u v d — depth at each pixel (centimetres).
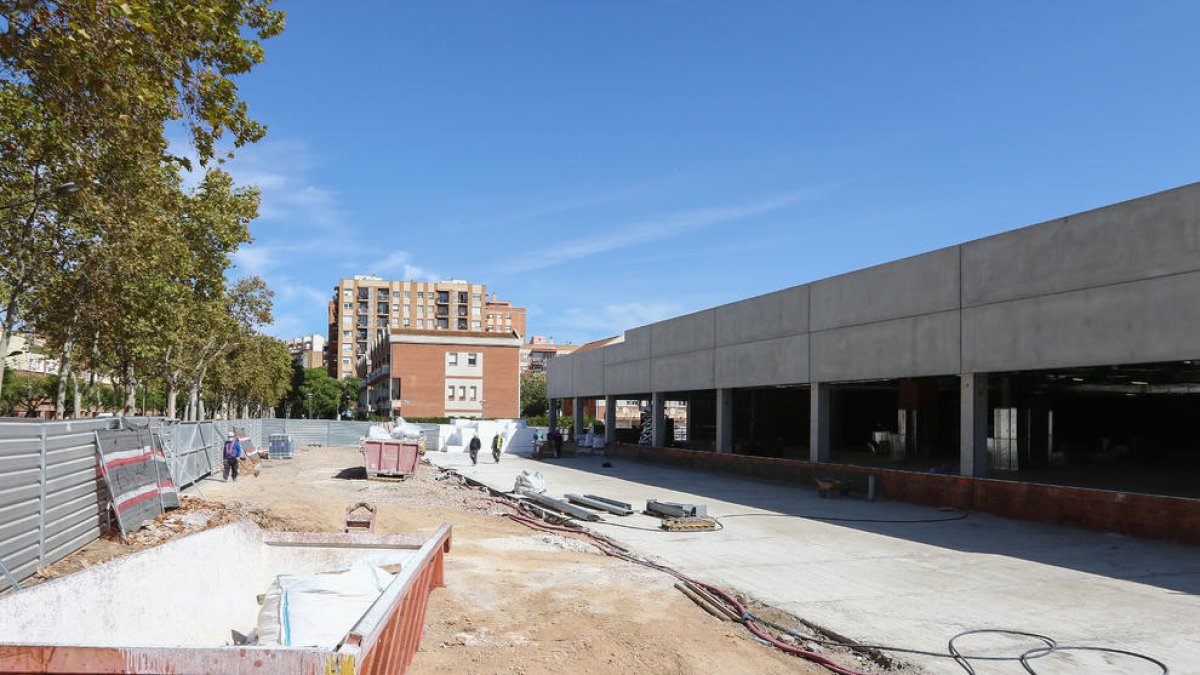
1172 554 1292
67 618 421
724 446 3125
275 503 1862
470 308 17125
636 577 1050
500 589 928
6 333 2011
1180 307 1403
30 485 954
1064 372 2330
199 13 934
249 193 3581
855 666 731
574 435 5131
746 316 2928
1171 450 3506
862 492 2202
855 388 3359
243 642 569
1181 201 1412
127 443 1347
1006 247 1784
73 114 1084
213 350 4909
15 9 882
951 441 3534
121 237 2175
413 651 604
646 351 3869
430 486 2580
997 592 1030
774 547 1392
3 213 1939
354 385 13562
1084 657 743
